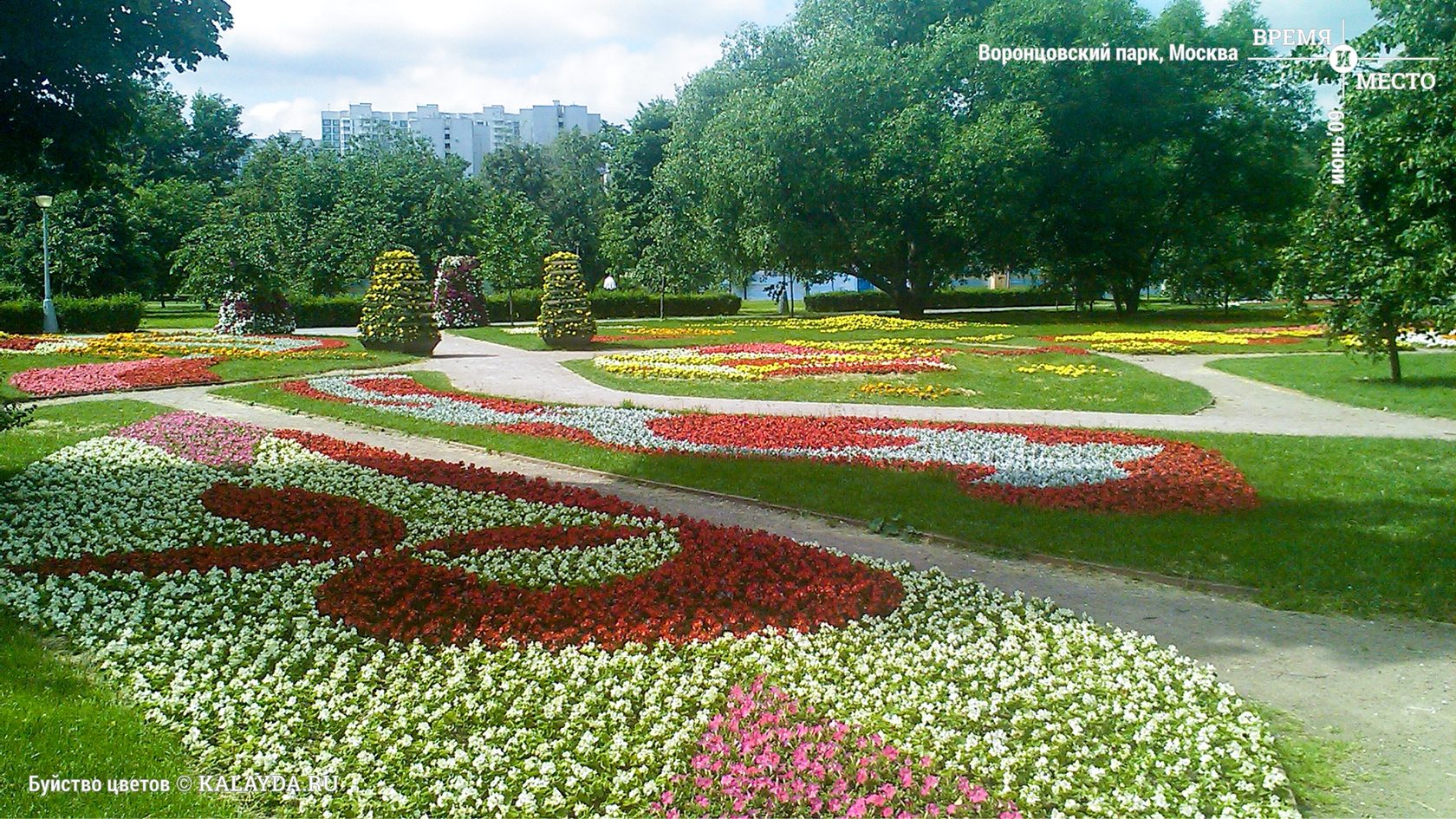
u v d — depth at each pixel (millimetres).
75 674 5348
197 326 37438
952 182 35375
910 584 6906
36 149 9320
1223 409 15531
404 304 24609
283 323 31438
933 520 8672
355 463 10812
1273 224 41688
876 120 36906
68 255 41375
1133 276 42281
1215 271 41188
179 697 5094
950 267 40156
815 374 19516
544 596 6406
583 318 27688
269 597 6457
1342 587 6969
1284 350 25391
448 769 4449
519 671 5465
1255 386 18484
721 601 6438
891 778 4398
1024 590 7082
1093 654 5750
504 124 116500
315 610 6273
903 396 16953
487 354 26250
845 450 11836
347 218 52062
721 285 58062
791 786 4270
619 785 4332
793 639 5922
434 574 6723
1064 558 7754
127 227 44688
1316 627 6367
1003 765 4434
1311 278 17547
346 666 5484
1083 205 39781
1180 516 8734
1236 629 6328
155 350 23031
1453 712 5129
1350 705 5234
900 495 9469
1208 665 5621
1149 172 37469
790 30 42938
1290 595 6863
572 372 21219
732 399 16984
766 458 11289
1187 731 4750
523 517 8586
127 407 14977
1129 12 38969
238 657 5570
